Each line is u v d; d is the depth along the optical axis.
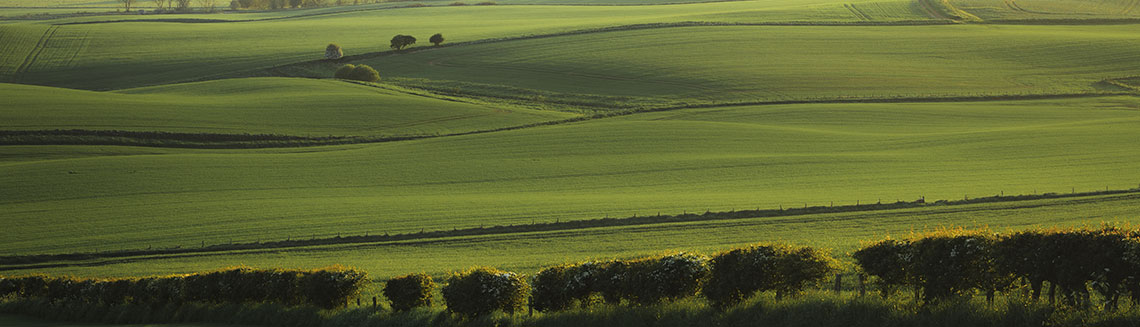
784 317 17.66
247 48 155.50
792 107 99.81
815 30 150.75
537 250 44.09
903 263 17.78
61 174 69.25
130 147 81.50
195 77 134.00
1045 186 56.84
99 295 30.17
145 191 64.50
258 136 86.44
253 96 108.00
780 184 62.50
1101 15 164.62
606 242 45.25
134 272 42.56
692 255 20.44
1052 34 144.38
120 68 140.38
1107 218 44.16
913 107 99.56
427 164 74.50
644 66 127.12
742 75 119.62
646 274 20.55
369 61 140.38
